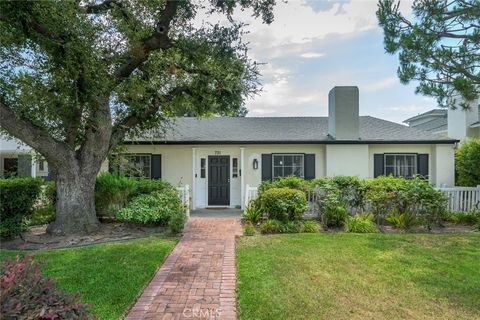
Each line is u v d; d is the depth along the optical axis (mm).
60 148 7586
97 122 7719
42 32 6402
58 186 7848
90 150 7988
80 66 6594
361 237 7316
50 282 2178
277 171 12625
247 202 10023
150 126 9641
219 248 6574
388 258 5785
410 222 8359
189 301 4133
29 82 6645
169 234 7820
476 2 6852
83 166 7953
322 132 13258
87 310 2211
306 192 9578
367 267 5328
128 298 4176
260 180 12562
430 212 8391
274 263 5520
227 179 12859
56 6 5992
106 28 7375
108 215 9203
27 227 8211
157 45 7828
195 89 9367
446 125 18984
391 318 3670
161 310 3885
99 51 7008
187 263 5648
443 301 4105
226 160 12859
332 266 5379
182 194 10453
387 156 12477
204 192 12812
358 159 12273
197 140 12234
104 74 7074
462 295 4277
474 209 9484
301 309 3863
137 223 8609
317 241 6965
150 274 5074
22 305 1852
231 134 13031
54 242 7121
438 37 7273
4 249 6598
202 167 12828
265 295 4246
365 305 3984
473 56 7082
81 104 7246
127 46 7855
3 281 1905
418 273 5059
